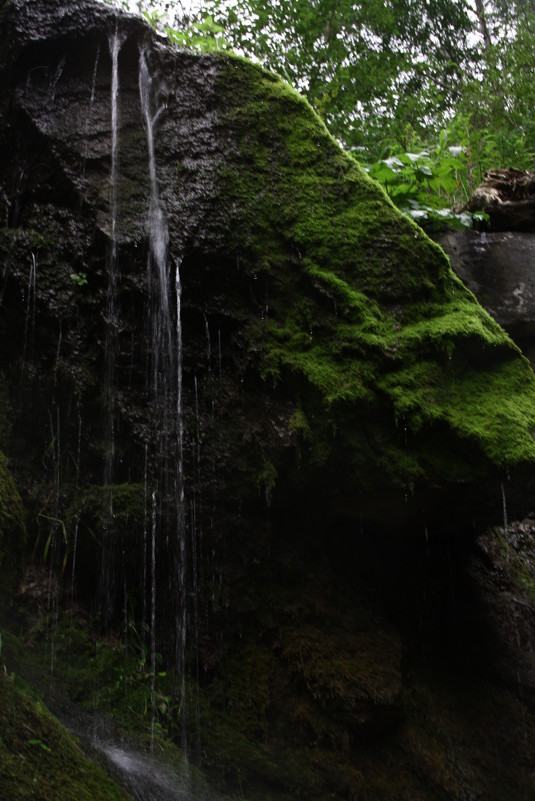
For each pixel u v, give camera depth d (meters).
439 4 12.89
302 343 3.02
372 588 3.41
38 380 3.09
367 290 3.06
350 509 3.18
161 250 3.08
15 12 3.31
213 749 2.80
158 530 3.00
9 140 3.31
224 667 3.02
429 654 3.56
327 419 2.92
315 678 2.99
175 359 3.08
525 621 4.12
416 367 2.96
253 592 3.12
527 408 2.96
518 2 12.88
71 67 3.33
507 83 8.27
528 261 4.93
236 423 3.04
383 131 8.48
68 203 3.20
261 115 3.27
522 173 5.48
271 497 3.03
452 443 2.88
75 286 3.12
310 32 9.50
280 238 3.12
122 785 2.13
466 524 3.51
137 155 3.21
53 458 3.05
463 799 3.04
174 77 3.31
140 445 3.04
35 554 2.89
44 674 2.61
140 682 2.83
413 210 5.02
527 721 3.59
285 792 2.79
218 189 3.14
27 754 1.75
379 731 3.04
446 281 3.13
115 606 2.96
